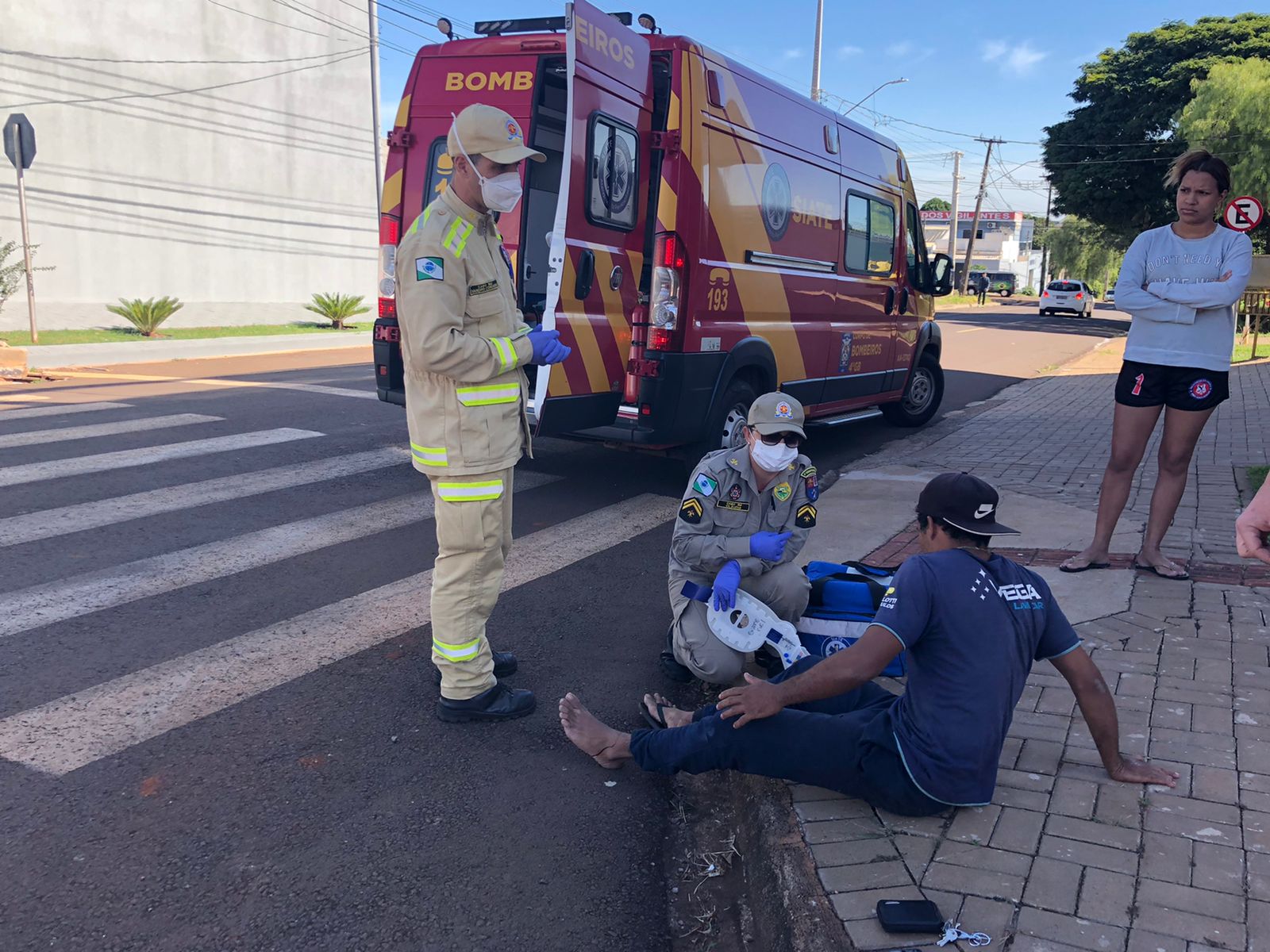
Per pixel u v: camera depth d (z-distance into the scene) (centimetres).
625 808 326
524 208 650
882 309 920
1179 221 451
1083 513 613
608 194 611
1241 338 2133
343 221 2330
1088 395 1324
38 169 1700
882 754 280
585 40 567
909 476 749
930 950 229
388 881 280
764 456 370
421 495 680
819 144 784
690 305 627
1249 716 337
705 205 632
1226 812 281
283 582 507
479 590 362
